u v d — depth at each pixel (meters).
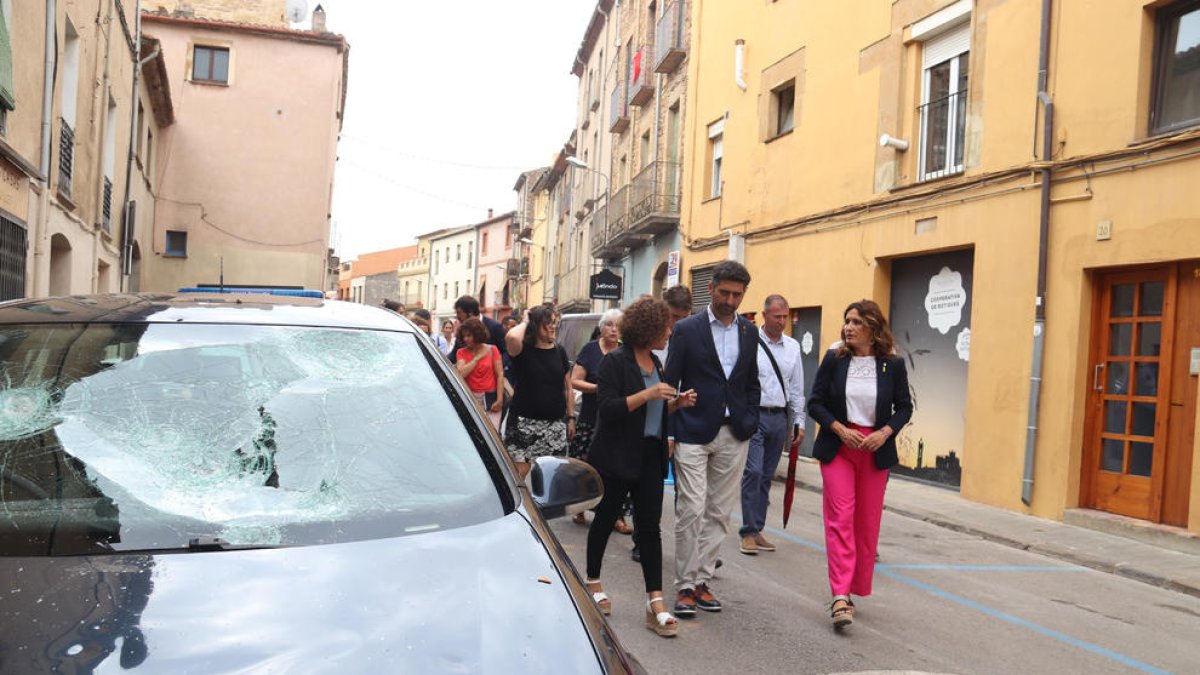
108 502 1.95
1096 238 8.77
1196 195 7.85
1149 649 5.01
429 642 1.55
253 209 26.69
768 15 15.59
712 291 5.14
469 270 71.75
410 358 2.65
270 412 2.29
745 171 16.30
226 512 1.97
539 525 2.14
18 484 1.98
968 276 10.86
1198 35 8.16
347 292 101.56
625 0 26.12
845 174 13.11
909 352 11.92
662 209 19.97
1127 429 8.61
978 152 10.45
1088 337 8.98
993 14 10.28
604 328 7.25
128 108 16.83
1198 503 7.66
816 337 13.88
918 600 5.79
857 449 4.96
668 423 4.95
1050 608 5.79
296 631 1.54
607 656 1.68
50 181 10.87
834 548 4.99
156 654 1.45
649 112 22.83
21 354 2.33
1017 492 9.51
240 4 29.00
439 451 2.31
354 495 2.09
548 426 6.80
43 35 10.15
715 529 5.19
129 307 2.66
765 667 4.26
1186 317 8.10
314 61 27.19
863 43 12.80
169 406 2.25
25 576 1.67
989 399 10.01
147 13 25.88
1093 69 8.93
